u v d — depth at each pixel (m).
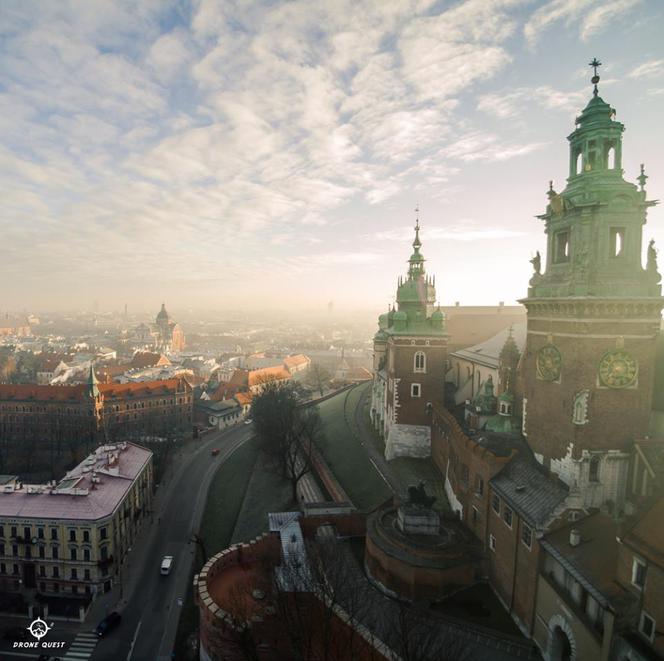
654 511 32.25
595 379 43.69
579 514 40.72
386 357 100.62
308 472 99.00
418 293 86.25
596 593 33.41
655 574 29.81
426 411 83.06
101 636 61.75
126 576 75.50
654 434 45.72
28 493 76.62
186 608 67.31
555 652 38.72
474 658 39.34
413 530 52.75
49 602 69.50
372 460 87.12
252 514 88.12
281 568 52.47
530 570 41.78
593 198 44.06
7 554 72.75
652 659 28.92
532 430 51.12
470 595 47.88
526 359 52.41
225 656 46.16
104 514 72.62
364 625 43.56
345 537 63.97
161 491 107.44
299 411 120.31
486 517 50.72
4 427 154.38
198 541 74.50
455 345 107.31
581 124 46.47
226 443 143.50
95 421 148.75
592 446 43.84
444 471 73.12
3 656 58.44
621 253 44.59
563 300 44.81
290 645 43.41
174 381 169.12
